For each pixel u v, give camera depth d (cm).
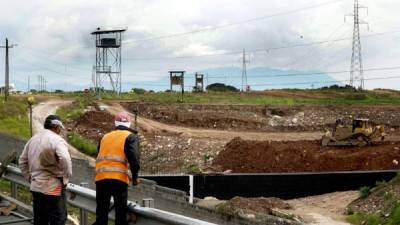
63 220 930
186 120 7294
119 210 796
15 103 6838
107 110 7594
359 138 5572
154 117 7531
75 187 957
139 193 2570
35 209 929
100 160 797
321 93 11169
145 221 771
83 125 6419
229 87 15375
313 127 7281
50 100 8712
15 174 1212
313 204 3650
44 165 905
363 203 3412
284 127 7262
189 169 5138
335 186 4097
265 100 9175
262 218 2277
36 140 917
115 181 782
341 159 5222
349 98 10006
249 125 7256
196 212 2355
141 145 5769
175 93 10881
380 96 10469
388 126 7312
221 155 5428
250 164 5238
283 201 3534
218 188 3897
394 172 4209
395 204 3105
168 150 5647
